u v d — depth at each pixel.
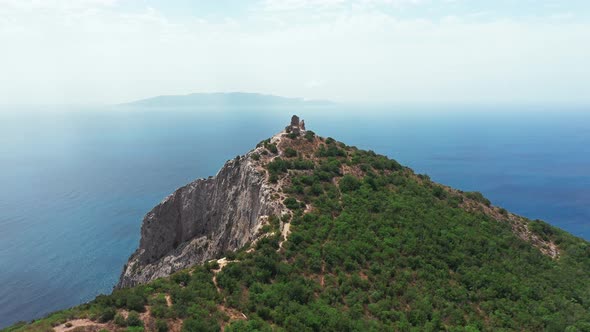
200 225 88.69
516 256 61.22
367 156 87.62
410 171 86.75
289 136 86.94
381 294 47.00
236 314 38.69
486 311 48.16
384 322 42.81
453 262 55.81
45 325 31.84
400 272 51.72
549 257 65.81
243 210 73.44
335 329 39.62
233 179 82.12
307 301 43.56
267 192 66.25
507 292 51.97
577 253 68.44
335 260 51.47
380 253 54.41
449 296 49.06
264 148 81.19
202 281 43.84
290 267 48.78
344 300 45.25
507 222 75.75
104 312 33.31
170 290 40.19
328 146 87.75
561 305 50.59
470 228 66.12
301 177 71.94
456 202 75.38
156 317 34.34
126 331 31.33
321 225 58.84
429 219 65.19
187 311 36.12
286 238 55.22
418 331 41.66
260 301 41.31
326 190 70.06
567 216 198.25
